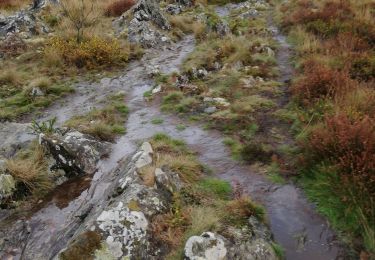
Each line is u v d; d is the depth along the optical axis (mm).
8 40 17312
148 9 20375
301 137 8578
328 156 7223
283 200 6934
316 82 10383
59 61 15547
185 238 5621
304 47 14648
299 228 6227
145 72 14922
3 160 8062
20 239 6602
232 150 8742
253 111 10484
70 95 13305
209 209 6238
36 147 8742
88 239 5359
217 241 5324
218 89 12195
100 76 14773
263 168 7930
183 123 10445
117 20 20719
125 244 5465
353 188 6223
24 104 12617
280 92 11609
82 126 10211
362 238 5734
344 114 8023
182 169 7625
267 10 23234
